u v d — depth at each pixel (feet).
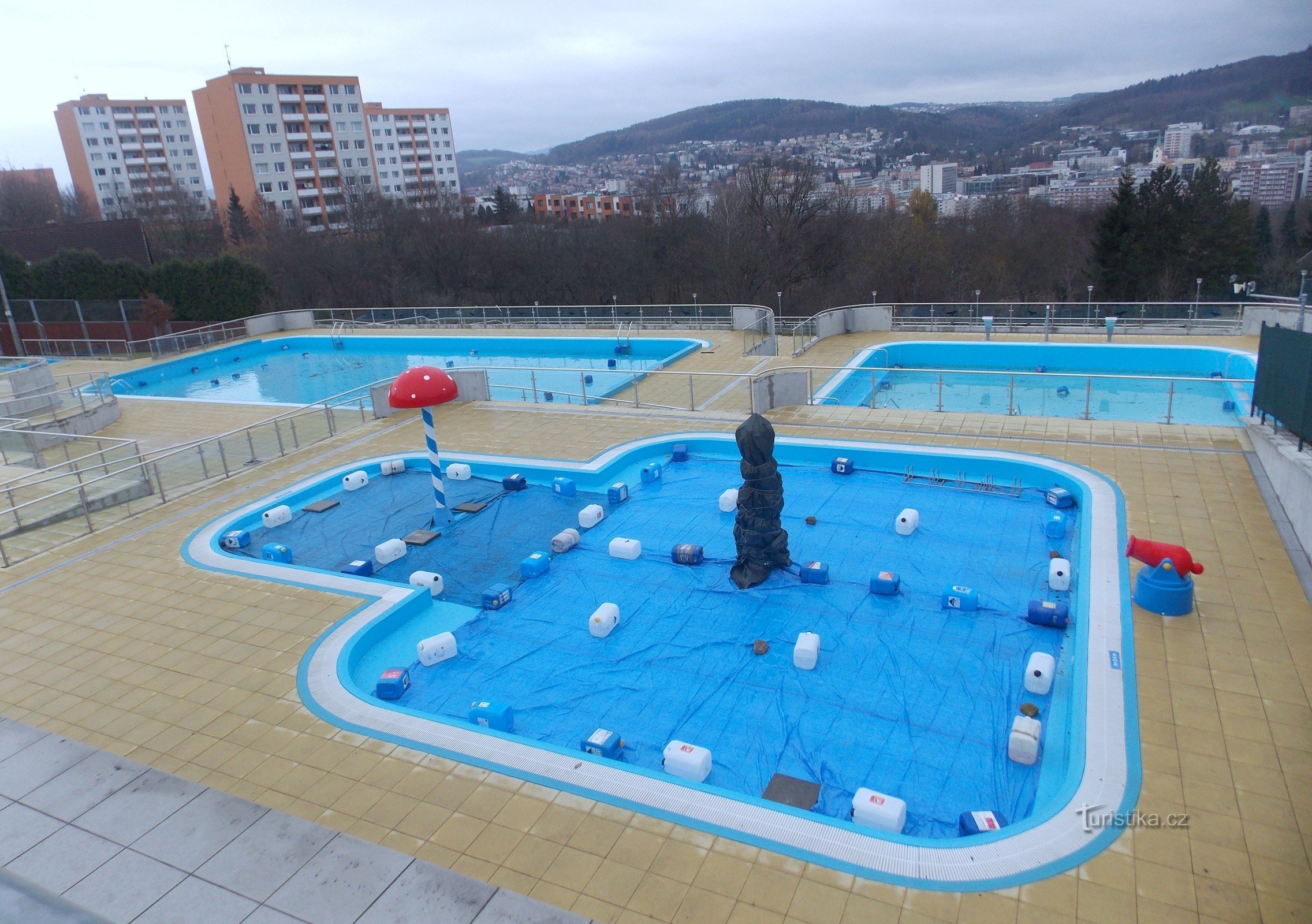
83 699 26.14
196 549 38.63
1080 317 78.07
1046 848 17.74
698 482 45.29
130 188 324.60
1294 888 16.31
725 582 33.94
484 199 402.72
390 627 31.24
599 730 24.35
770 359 76.23
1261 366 40.34
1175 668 23.91
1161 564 26.81
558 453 48.96
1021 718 23.32
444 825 19.44
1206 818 18.30
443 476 48.70
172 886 15.76
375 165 288.10
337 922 14.61
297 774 21.74
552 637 30.68
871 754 23.44
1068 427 46.29
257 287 127.03
